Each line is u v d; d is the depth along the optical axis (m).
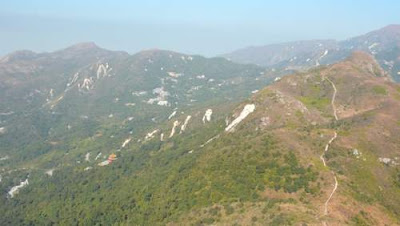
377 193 157.12
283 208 141.88
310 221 131.38
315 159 169.25
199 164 194.00
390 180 166.38
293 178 158.62
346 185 155.38
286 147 177.12
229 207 151.50
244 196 156.38
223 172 175.38
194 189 174.12
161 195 187.00
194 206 163.38
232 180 168.00
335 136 187.75
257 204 148.75
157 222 166.75
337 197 147.25
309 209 140.50
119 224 185.75
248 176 166.25
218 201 160.25
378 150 179.75
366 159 173.50
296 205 143.62
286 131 194.12
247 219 140.50
